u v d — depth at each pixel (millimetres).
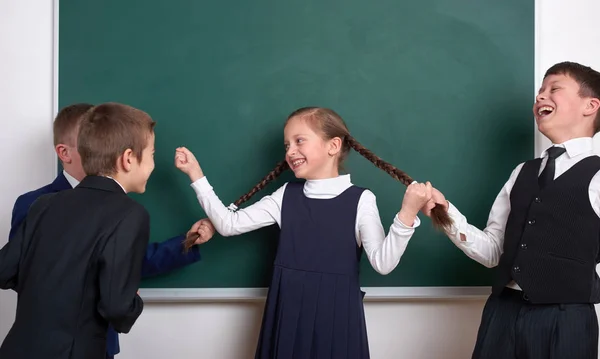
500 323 1393
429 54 1725
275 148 1696
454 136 1727
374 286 1719
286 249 1470
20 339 1075
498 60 1740
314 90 1704
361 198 1463
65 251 1106
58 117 1461
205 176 1625
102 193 1166
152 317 1721
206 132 1689
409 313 1769
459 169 1728
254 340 1736
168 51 1685
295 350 1402
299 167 1463
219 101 1692
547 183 1372
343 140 1553
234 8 1695
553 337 1293
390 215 1713
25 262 1142
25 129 1684
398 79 1718
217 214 1486
